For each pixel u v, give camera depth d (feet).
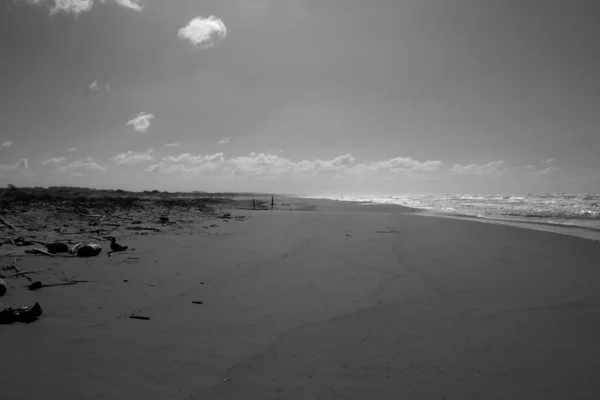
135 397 10.44
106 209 63.72
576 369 12.64
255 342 14.60
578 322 17.24
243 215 79.82
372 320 17.33
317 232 49.29
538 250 36.83
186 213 75.20
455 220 68.39
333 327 16.38
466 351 14.07
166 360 12.83
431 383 11.66
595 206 127.13
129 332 15.15
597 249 37.47
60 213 51.60
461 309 19.08
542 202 167.22
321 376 12.04
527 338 15.37
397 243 40.45
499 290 22.63
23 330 14.96
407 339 15.17
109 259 28.40
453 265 29.58
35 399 10.11
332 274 26.07
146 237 40.24
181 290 21.29
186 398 10.50
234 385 11.32
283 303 19.57
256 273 25.86
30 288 20.20
